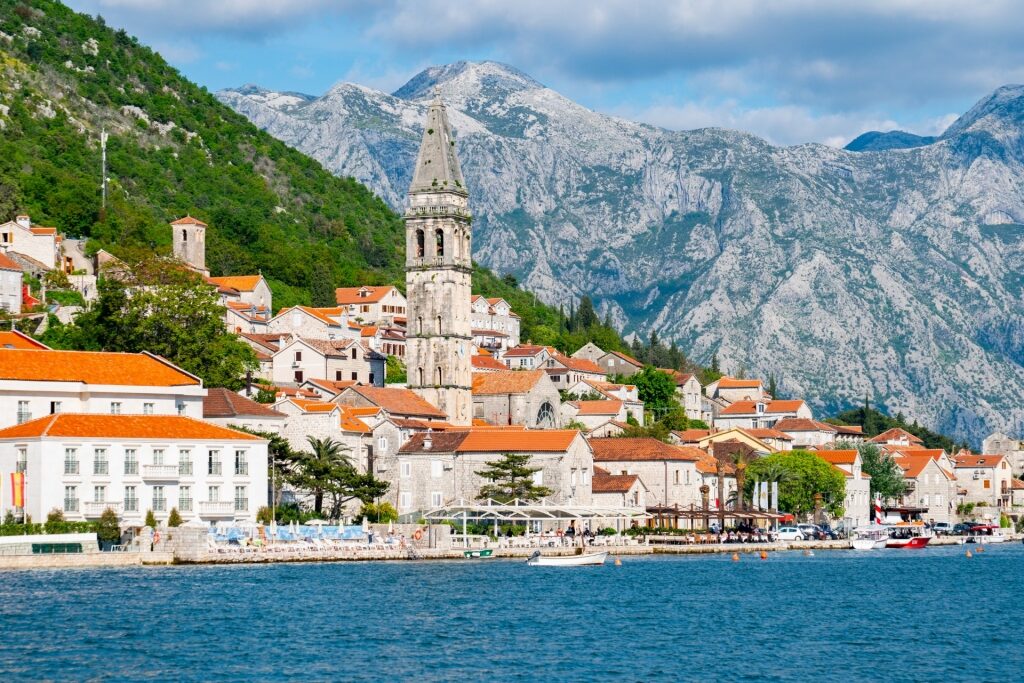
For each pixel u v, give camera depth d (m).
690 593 180.75
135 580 174.75
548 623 148.88
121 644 129.88
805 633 146.12
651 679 118.88
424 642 134.62
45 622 140.38
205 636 134.62
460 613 154.50
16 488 197.38
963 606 172.62
